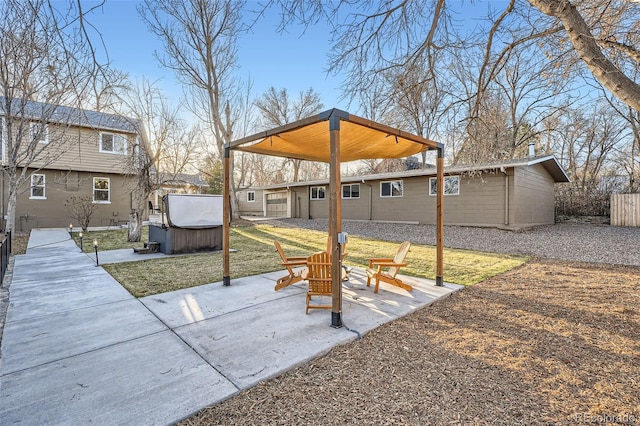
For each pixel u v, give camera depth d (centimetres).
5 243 609
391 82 543
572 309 402
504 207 1226
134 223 1039
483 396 223
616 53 409
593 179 1734
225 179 518
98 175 1497
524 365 265
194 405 210
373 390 230
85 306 409
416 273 610
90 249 894
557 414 204
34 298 444
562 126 1622
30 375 245
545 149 1888
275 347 293
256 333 325
